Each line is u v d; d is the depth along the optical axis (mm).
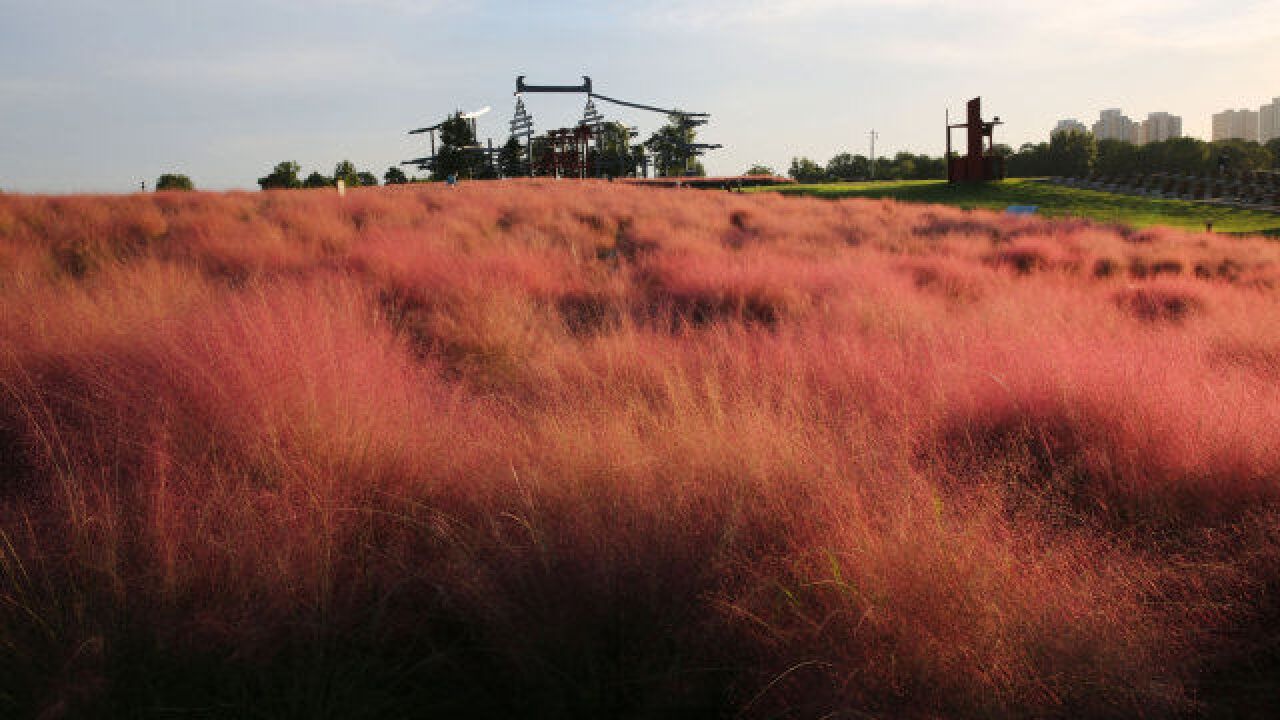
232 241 9898
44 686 1629
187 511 2279
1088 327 5984
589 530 2104
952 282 9406
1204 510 2633
